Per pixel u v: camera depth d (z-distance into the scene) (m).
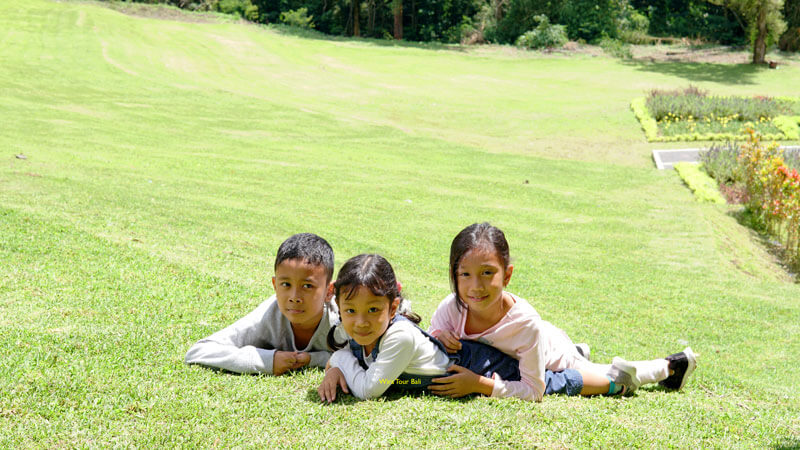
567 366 4.25
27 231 7.22
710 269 11.25
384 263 3.59
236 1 48.34
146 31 38.56
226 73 31.69
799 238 12.88
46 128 17.59
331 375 3.76
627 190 17.16
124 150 15.98
